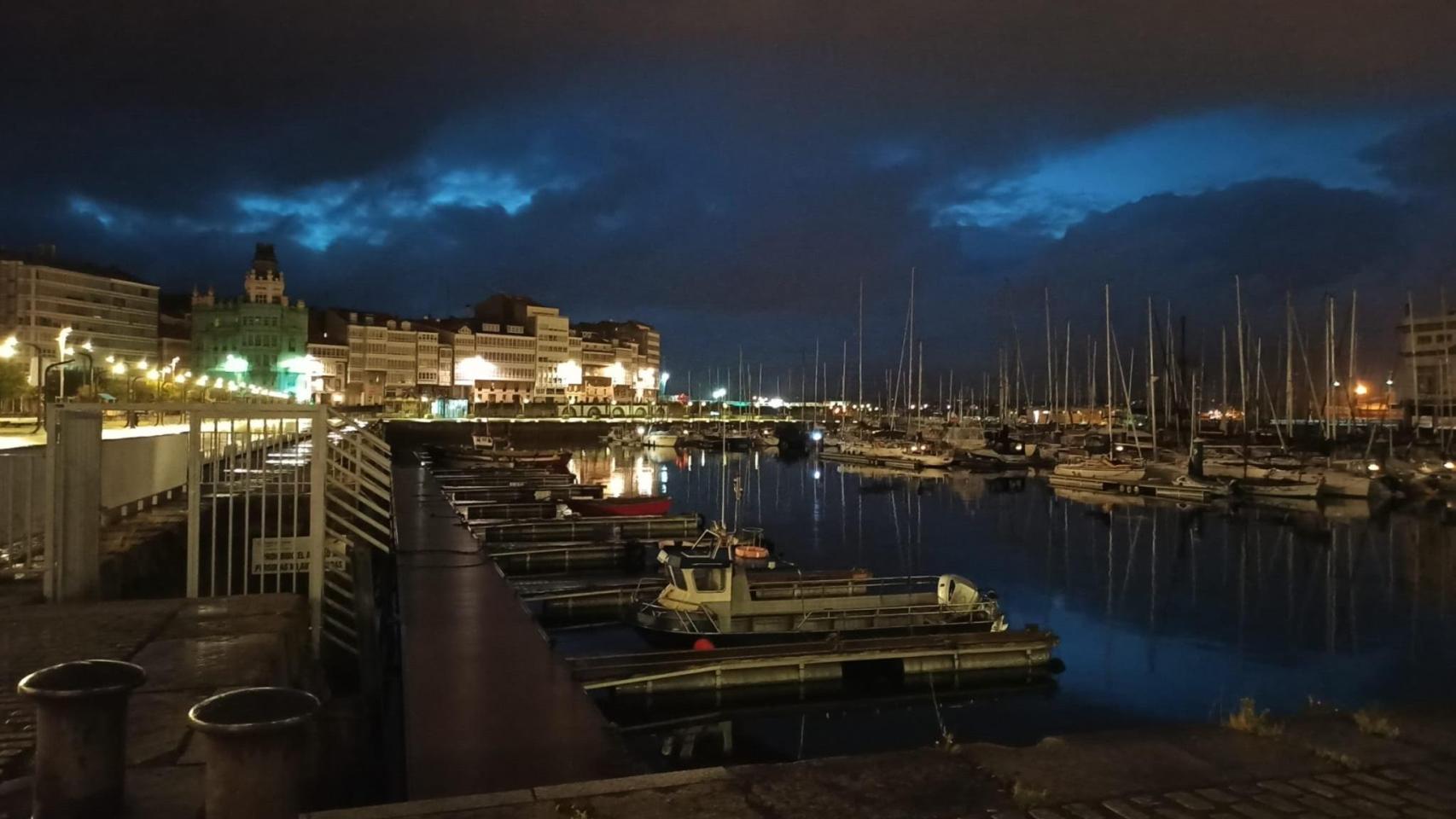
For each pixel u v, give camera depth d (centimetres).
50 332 12462
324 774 1348
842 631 2553
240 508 2381
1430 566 4238
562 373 19500
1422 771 702
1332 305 8306
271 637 1234
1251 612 3294
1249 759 727
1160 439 9644
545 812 620
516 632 1895
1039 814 629
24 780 705
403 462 9075
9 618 1338
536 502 5197
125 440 2123
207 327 15038
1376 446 7850
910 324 11412
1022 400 13512
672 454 12975
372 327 16575
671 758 1908
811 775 689
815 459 11719
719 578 2581
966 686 2322
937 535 5231
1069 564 4288
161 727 866
